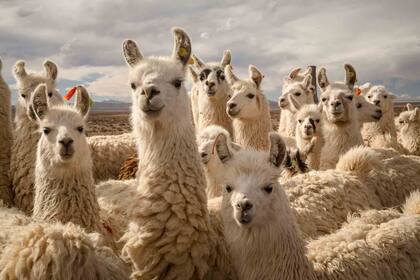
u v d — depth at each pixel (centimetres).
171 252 457
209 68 1059
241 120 941
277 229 434
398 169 682
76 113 596
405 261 459
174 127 488
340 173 647
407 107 1408
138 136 508
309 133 871
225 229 458
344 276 439
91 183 578
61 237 365
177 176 478
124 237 486
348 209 592
